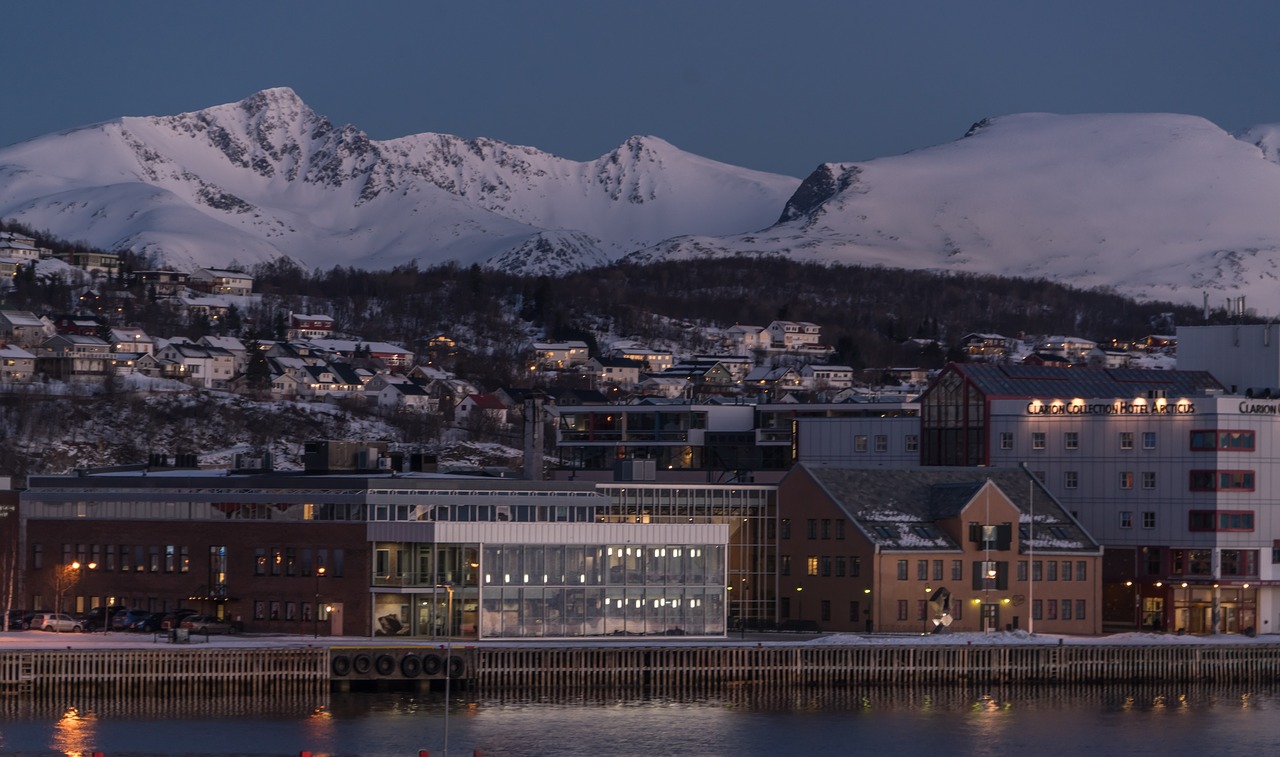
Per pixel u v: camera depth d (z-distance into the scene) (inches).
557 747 6067.9
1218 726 6929.1
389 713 6574.8
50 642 7244.1
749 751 6131.9
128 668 6752.0
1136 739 6609.3
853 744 6338.6
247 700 6781.5
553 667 7219.5
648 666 7342.5
